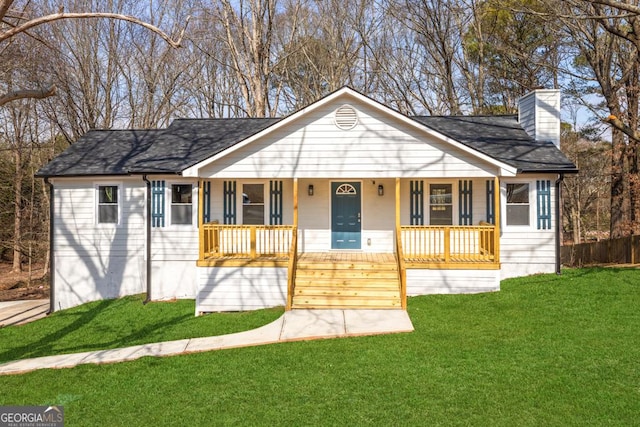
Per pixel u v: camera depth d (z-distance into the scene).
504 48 24.53
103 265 14.24
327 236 14.41
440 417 5.36
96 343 9.59
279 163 12.35
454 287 11.88
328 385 6.41
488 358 7.13
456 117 16.67
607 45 19.77
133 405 6.00
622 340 7.56
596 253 19.20
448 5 24.78
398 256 11.80
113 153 15.15
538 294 10.84
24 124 24.33
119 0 25.23
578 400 5.63
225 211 14.07
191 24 25.64
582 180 29.36
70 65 23.06
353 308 10.83
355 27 27.67
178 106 27.91
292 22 27.84
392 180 14.29
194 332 9.74
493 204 13.48
